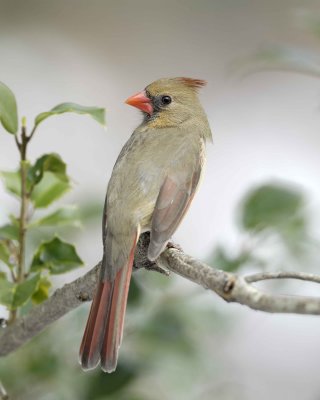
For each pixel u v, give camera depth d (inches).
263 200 333.4
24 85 585.0
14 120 269.7
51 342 312.5
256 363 488.1
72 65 602.9
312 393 489.7
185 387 327.0
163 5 631.2
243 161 575.5
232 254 328.8
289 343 494.9
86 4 623.2
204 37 625.3
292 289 338.3
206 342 353.1
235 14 615.8
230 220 545.0
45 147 561.0
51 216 291.4
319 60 322.0
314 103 601.6
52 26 612.4
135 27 625.6
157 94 359.6
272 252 332.2
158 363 316.8
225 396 354.9
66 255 285.4
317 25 333.4
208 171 568.7
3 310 358.6
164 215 299.3
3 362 306.8
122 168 313.4
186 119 355.9
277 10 610.5
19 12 607.8
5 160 546.0
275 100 606.5
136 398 320.2
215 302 345.4
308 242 333.4
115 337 266.2
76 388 310.8
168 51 623.2
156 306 324.5
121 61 616.4
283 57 318.7
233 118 598.5
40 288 293.6
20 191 296.8
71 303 275.4
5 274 287.6
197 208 548.1
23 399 308.3
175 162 316.5
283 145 586.2
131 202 300.5
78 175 556.1
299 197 335.3
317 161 581.0
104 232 296.8
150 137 335.0
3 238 287.9
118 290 276.2
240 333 490.0
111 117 592.7
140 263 295.3
